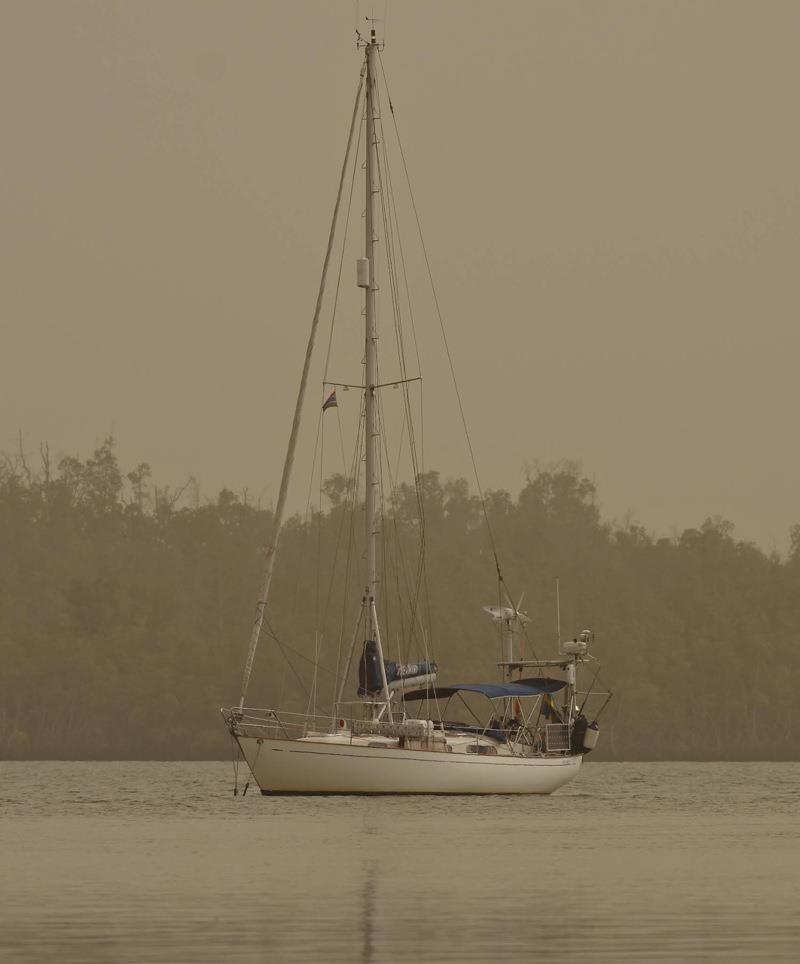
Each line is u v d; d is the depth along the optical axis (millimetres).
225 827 183625
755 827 188125
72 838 169750
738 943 95312
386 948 94062
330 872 134500
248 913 108500
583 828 184250
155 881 127500
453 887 123625
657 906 111875
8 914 108000
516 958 90500
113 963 88938
